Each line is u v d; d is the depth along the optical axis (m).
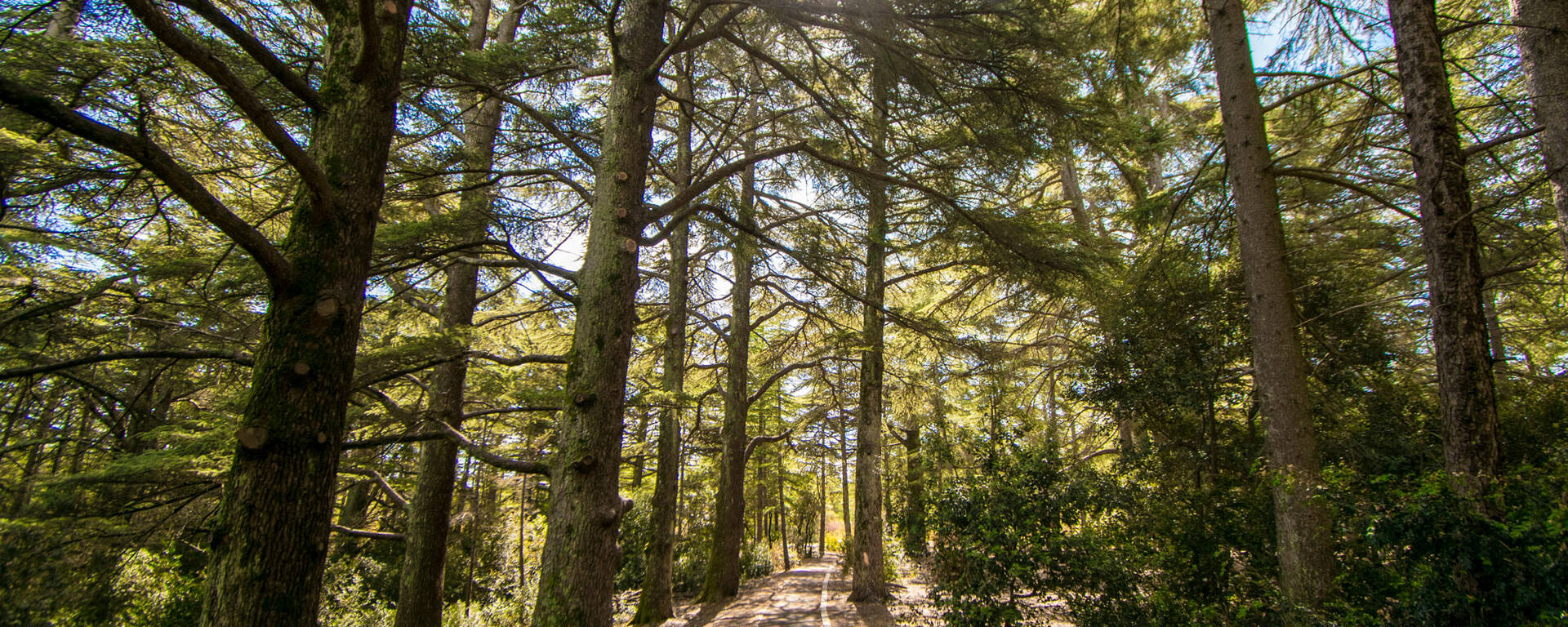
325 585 11.76
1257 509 7.10
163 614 8.61
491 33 10.30
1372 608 5.30
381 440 5.08
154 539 9.00
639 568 19.20
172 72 5.29
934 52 6.54
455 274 8.93
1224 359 8.47
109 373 9.25
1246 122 6.86
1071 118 7.38
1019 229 8.27
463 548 17.59
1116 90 9.30
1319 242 9.26
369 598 12.28
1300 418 6.10
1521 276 8.61
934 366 14.70
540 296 10.20
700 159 12.99
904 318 10.54
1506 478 4.75
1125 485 8.11
